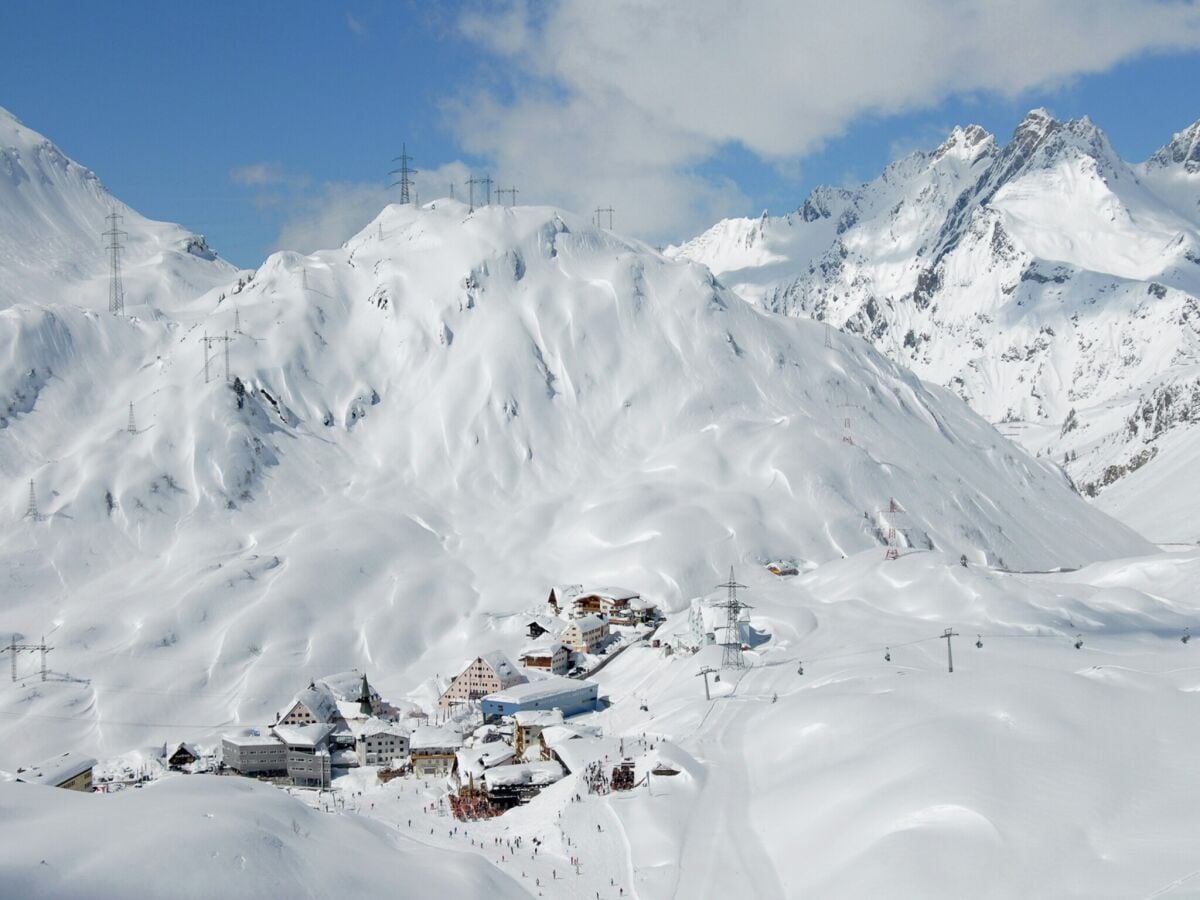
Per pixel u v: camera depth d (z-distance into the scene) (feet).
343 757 632.79
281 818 406.21
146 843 353.10
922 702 489.26
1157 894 329.31
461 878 391.24
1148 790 392.47
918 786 406.82
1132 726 440.04
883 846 380.58
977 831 376.89
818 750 478.18
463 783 555.69
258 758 612.70
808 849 404.98
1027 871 355.36
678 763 488.02
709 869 404.16
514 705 654.53
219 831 369.71
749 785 476.13
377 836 433.89
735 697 595.47
